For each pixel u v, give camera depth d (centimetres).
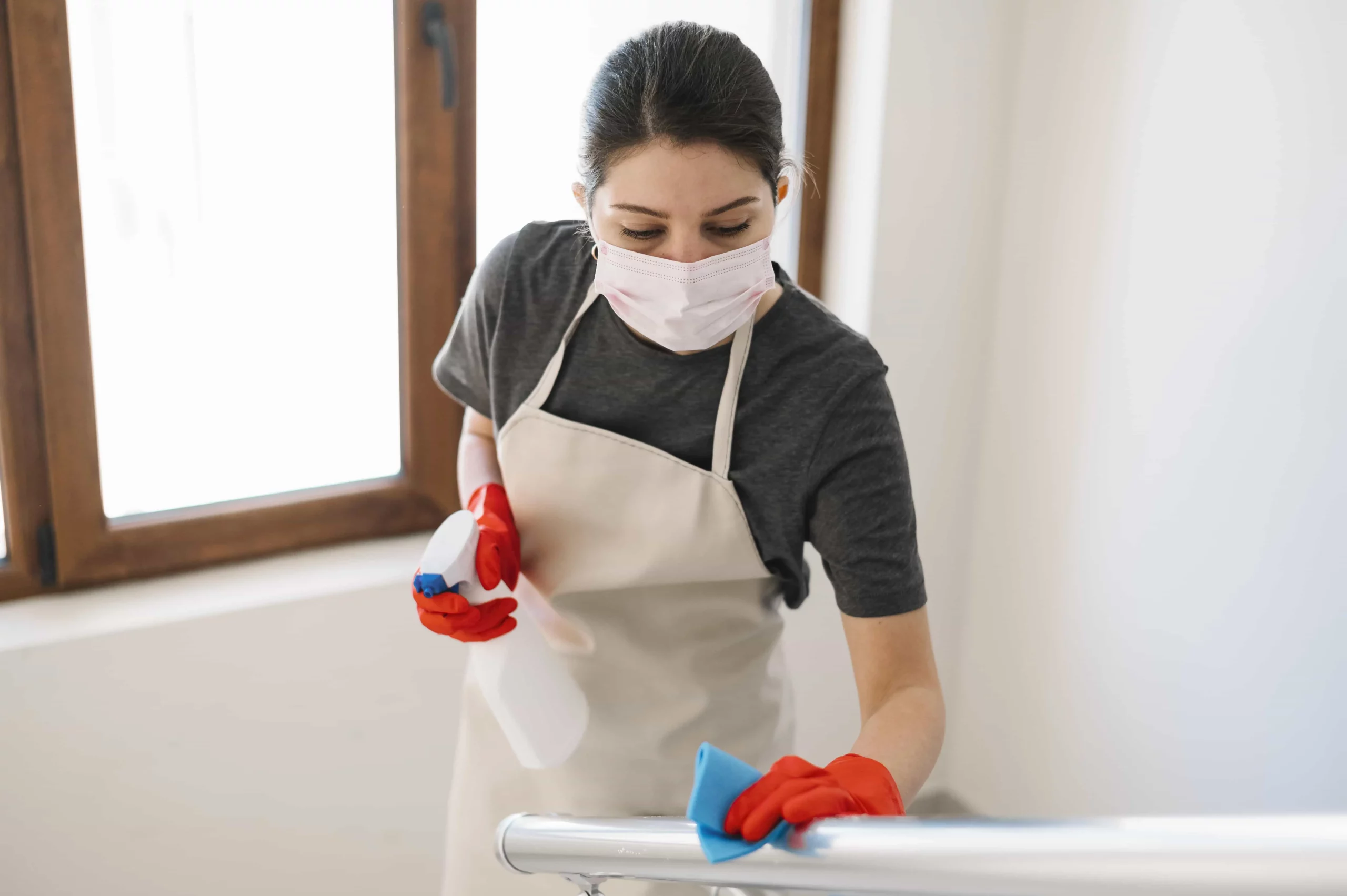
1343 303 149
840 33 183
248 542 165
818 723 214
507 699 111
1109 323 180
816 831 59
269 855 168
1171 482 175
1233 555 168
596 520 113
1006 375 200
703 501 107
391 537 179
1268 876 38
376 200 164
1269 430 160
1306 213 151
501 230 174
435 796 179
